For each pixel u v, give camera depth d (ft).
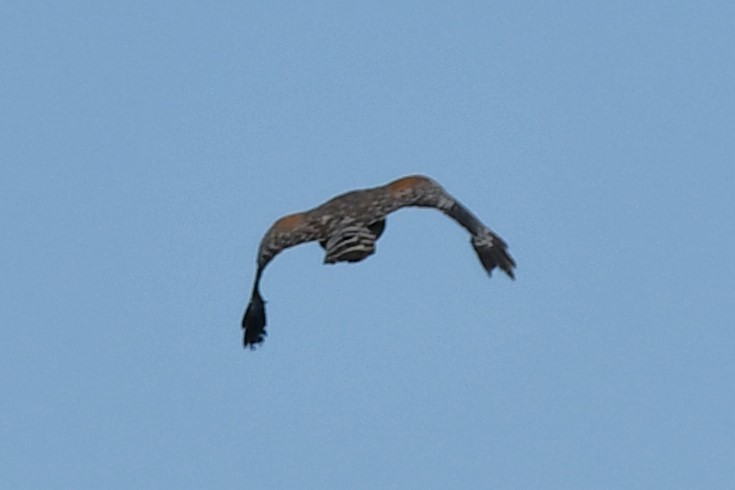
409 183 215.92
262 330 218.79
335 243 212.64
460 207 216.13
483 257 215.72
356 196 215.31
